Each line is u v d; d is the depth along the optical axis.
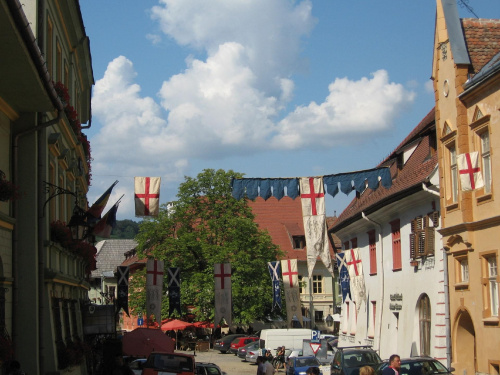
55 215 20.38
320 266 71.50
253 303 53.88
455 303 23.20
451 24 23.72
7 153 16.27
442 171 23.97
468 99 22.17
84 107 31.02
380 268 33.09
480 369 21.22
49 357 18.03
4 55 13.15
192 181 55.31
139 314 55.66
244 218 54.88
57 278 18.84
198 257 54.06
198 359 50.59
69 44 23.78
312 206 21.73
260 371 26.81
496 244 20.50
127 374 18.30
